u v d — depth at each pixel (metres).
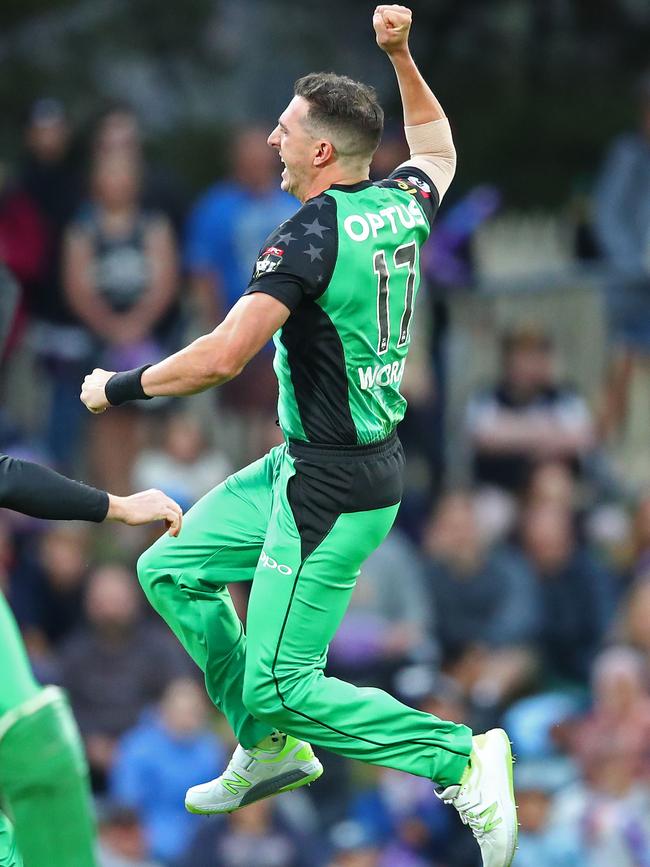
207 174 65.25
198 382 17.58
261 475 19.48
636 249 50.16
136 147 45.62
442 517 41.53
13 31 66.56
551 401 47.09
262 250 17.89
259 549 19.34
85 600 39.25
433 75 69.06
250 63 69.75
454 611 40.50
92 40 67.44
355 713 18.45
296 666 18.47
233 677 19.59
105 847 34.38
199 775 35.84
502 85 68.88
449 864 35.41
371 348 18.16
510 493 46.25
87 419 45.16
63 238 44.91
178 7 68.25
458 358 47.44
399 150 45.41
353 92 18.28
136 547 41.53
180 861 34.16
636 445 49.28
